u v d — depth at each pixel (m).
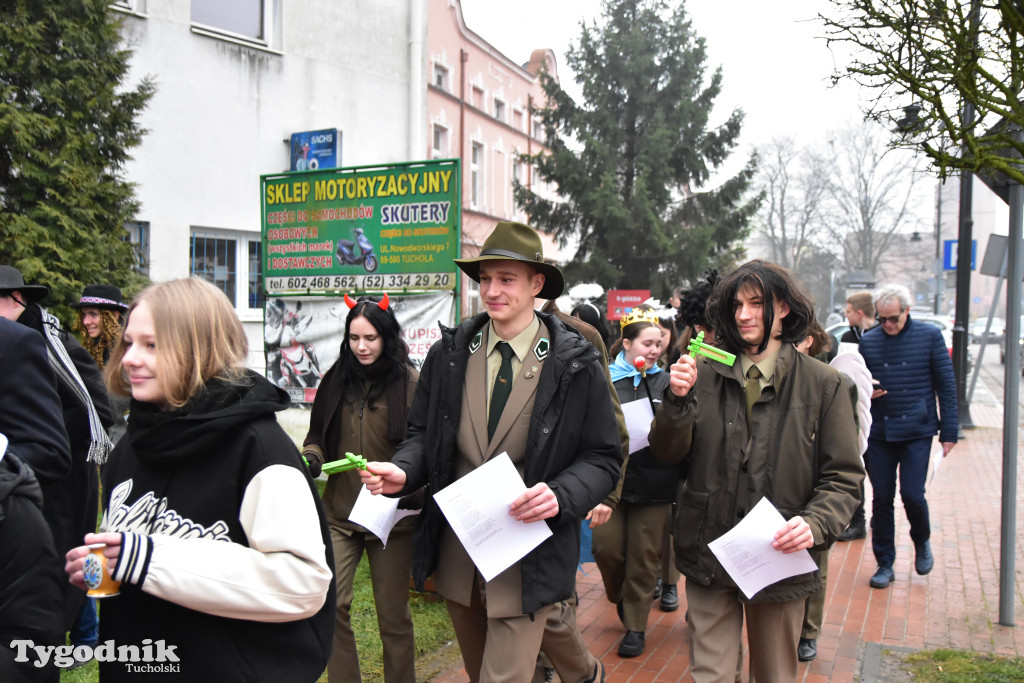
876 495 5.76
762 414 2.88
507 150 26.81
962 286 13.51
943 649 4.46
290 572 1.70
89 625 3.93
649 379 4.66
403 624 3.54
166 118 10.30
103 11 7.74
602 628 4.89
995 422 14.46
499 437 2.80
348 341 3.65
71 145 7.35
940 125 3.93
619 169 23.00
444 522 2.91
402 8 13.88
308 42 12.23
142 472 1.80
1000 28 3.65
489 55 25.11
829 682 4.09
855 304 7.33
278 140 11.80
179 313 1.75
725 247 22.75
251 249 11.55
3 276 3.20
